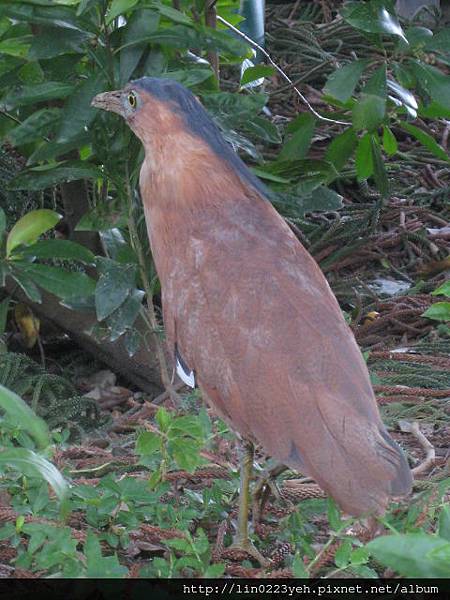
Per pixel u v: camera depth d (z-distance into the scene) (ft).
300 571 21.54
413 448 32.48
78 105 33.24
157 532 24.35
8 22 37.37
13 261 34.45
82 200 41.04
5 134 38.88
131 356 36.88
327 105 63.00
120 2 32.40
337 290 47.78
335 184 57.72
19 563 22.61
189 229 25.58
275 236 24.97
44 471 20.20
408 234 51.96
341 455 21.47
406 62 39.70
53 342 45.37
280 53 68.69
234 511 26.96
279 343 22.80
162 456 26.71
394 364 38.60
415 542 16.67
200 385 24.53
